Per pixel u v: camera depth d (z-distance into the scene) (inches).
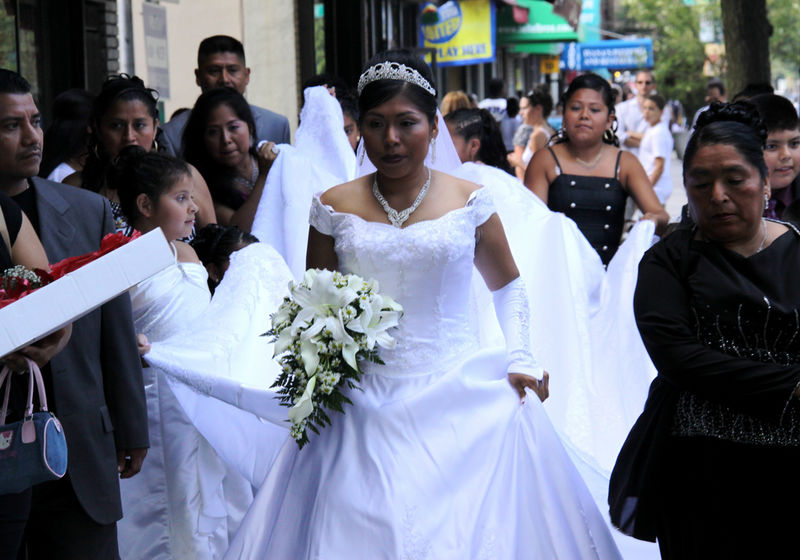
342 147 351.3
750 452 191.9
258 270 271.6
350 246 212.7
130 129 297.0
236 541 217.2
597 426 331.6
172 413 259.6
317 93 354.0
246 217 341.7
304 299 206.7
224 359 255.9
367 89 209.3
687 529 198.7
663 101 690.8
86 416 225.1
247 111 360.2
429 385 213.3
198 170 359.3
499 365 225.3
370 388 214.2
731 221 193.2
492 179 349.7
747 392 186.7
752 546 193.5
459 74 1342.3
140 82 306.3
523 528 214.4
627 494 203.6
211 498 262.8
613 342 347.6
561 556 213.3
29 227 209.8
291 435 208.8
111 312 232.1
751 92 418.9
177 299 262.8
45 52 495.8
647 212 382.9
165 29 523.5
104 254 188.7
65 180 315.6
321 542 201.9
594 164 389.1
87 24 512.1
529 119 716.0
